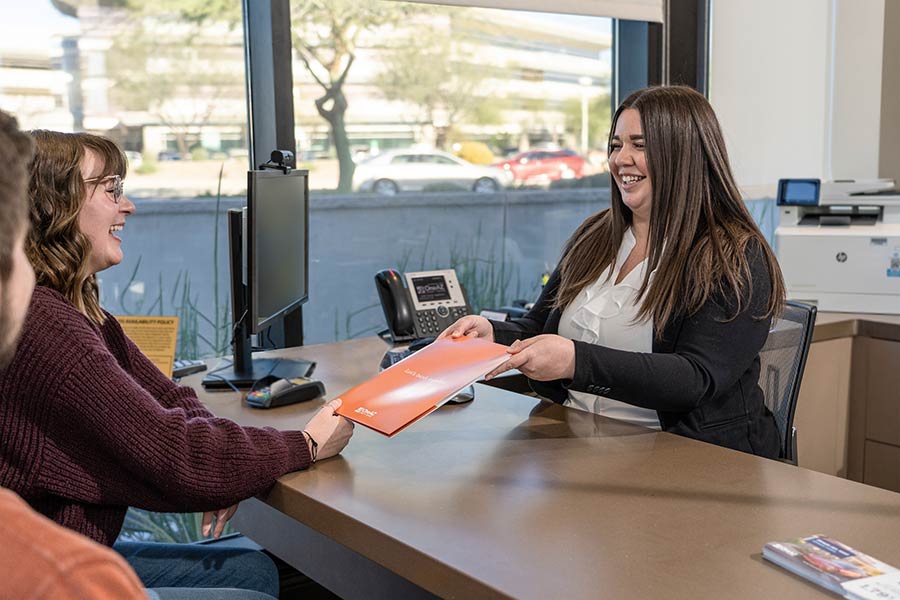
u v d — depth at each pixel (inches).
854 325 118.4
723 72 140.5
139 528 111.0
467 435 67.2
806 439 118.3
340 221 122.9
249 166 116.2
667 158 73.9
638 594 41.7
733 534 48.4
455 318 109.1
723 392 71.2
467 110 130.3
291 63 109.7
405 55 123.4
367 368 91.3
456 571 44.8
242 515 83.8
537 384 83.3
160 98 109.9
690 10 138.0
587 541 47.9
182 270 115.1
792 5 145.2
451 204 131.8
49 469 53.3
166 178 112.0
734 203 75.5
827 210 125.6
